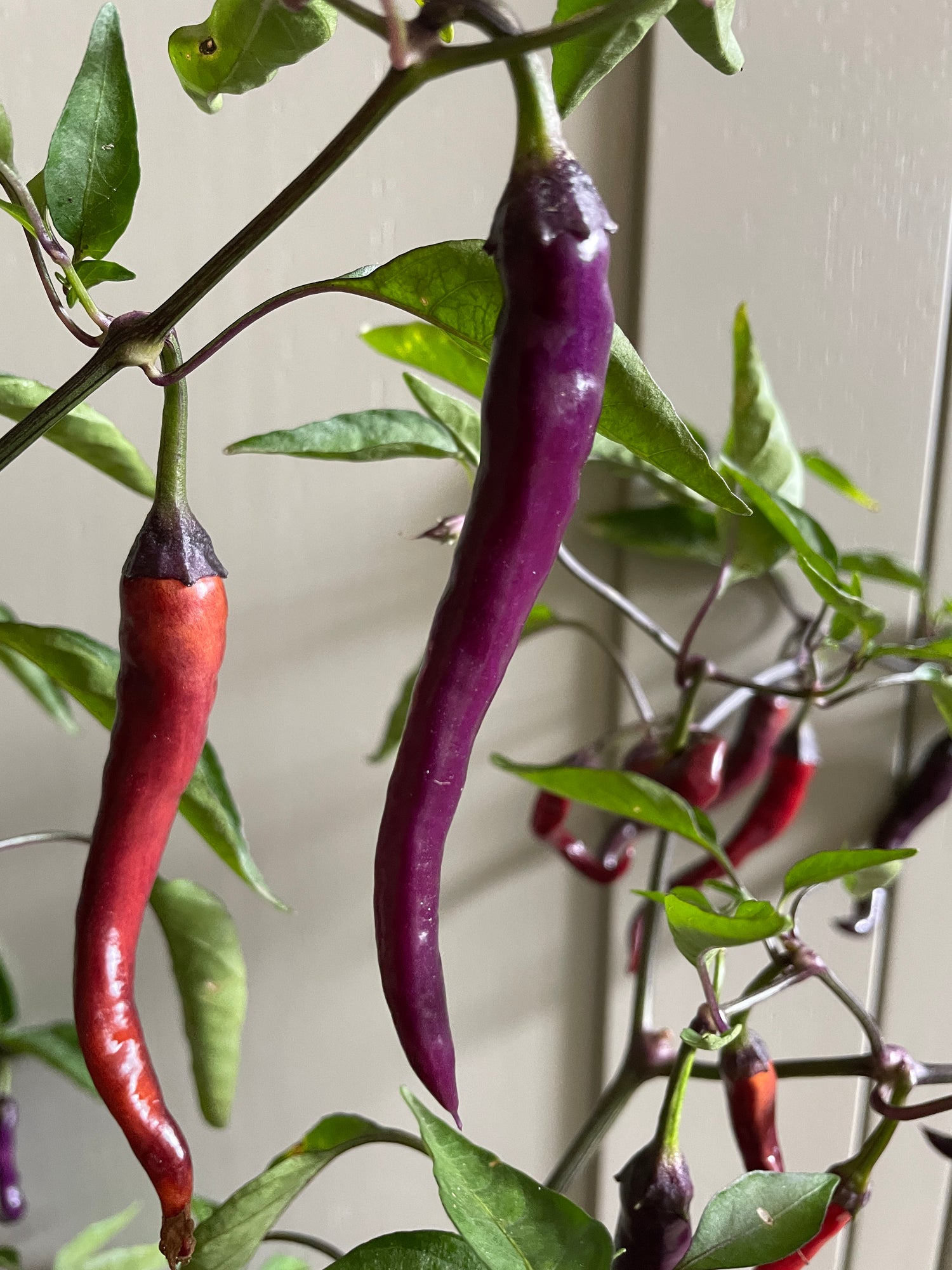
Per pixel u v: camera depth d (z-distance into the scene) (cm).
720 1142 46
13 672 36
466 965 45
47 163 27
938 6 38
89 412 31
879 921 44
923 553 41
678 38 38
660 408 25
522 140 22
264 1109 46
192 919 33
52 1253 47
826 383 40
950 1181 46
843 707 42
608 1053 46
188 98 37
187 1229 28
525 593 23
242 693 42
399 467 41
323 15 27
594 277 22
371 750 43
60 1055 39
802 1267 32
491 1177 27
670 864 44
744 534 37
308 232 39
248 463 40
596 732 43
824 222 39
